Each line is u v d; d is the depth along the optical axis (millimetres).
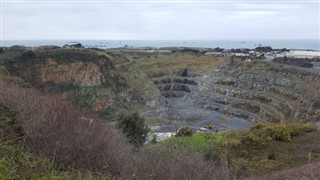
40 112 7910
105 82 71125
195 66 95562
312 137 18812
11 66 62250
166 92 83188
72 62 69438
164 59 102312
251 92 65625
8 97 8273
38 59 66500
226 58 95250
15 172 5488
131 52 109500
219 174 7926
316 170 10320
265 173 12492
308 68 68438
